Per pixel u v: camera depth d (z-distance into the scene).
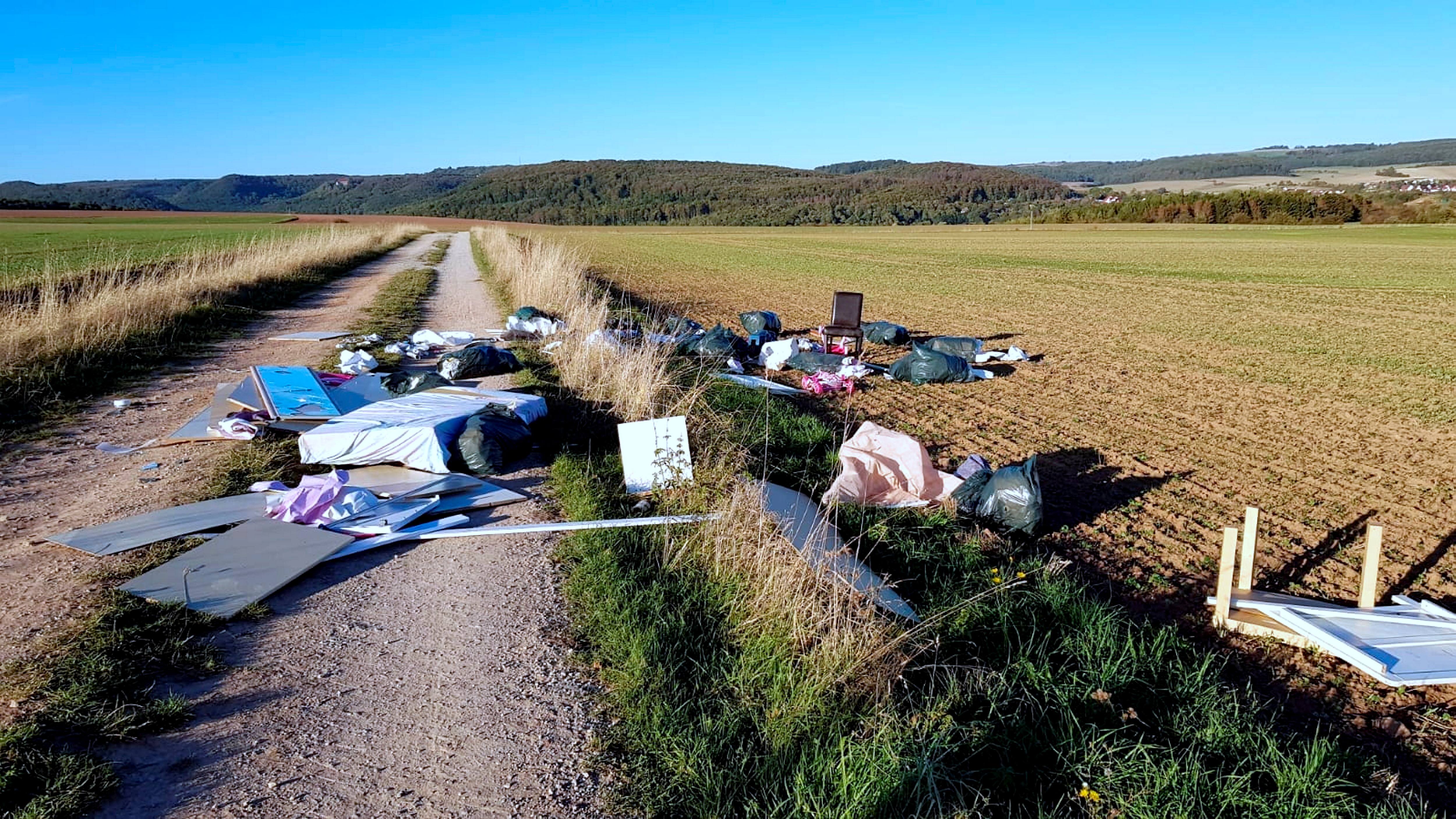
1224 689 4.81
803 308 22.86
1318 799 3.88
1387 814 3.86
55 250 37.38
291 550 5.81
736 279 32.34
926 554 6.33
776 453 8.73
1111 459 9.24
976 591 5.77
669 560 5.86
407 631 5.00
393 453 7.64
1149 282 31.02
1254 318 21.23
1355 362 15.13
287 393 9.58
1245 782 3.91
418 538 6.26
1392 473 8.89
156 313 14.62
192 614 4.95
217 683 4.39
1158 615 5.81
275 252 26.88
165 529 6.09
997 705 4.39
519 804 3.61
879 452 7.70
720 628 5.02
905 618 5.16
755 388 11.90
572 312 15.61
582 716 4.24
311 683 4.43
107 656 4.42
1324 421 10.95
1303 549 6.95
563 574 5.79
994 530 7.01
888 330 16.25
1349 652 5.00
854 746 3.80
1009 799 3.77
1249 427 10.62
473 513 6.86
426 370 11.54
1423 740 4.57
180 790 3.60
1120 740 4.15
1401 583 6.39
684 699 4.35
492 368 12.01
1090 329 19.23
